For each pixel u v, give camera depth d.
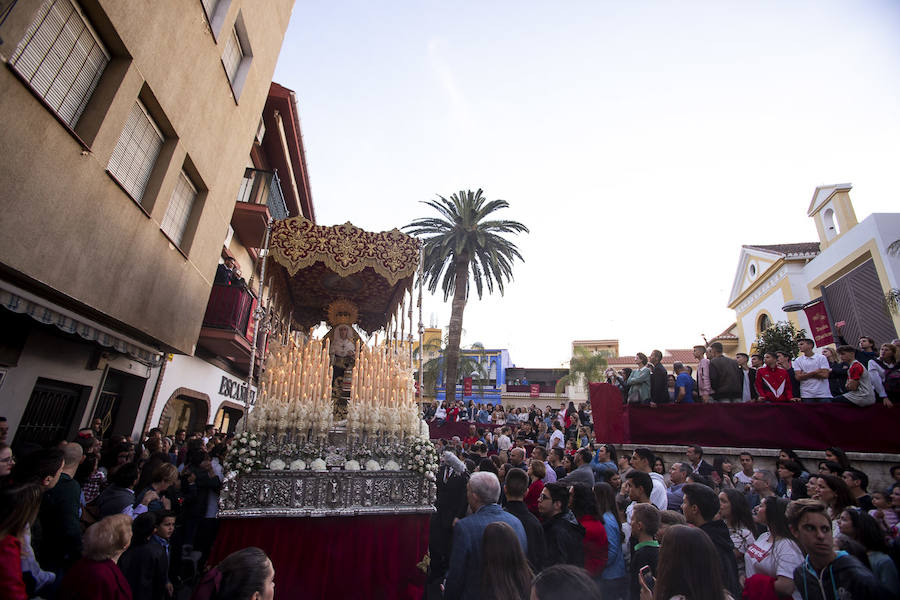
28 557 3.05
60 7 5.55
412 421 6.35
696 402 9.93
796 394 8.84
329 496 5.41
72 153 5.77
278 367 6.07
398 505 5.70
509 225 25.16
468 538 3.21
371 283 8.55
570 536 3.97
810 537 2.97
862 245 14.91
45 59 5.46
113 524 3.03
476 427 17.59
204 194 9.66
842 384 8.49
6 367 6.46
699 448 7.69
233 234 14.23
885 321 14.03
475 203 24.97
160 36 7.25
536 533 3.83
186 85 8.19
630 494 4.49
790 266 18.48
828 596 2.86
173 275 8.69
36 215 5.28
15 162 4.95
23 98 4.99
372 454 6.04
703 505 3.67
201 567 6.24
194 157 8.91
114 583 2.88
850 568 2.82
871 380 8.11
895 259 13.76
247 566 2.30
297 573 5.01
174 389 11.79
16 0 4.79
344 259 6.98
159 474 5.11
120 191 6.78
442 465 6.94
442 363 41.25
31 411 7.18
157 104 7.44
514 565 2.46
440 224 24.95
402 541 5.58
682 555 2.36
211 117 9.34
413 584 5.43
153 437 7.66
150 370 10.36
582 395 43.94
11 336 6.48
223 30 9.25
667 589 2.36
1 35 4.65
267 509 5.14
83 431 6.35
